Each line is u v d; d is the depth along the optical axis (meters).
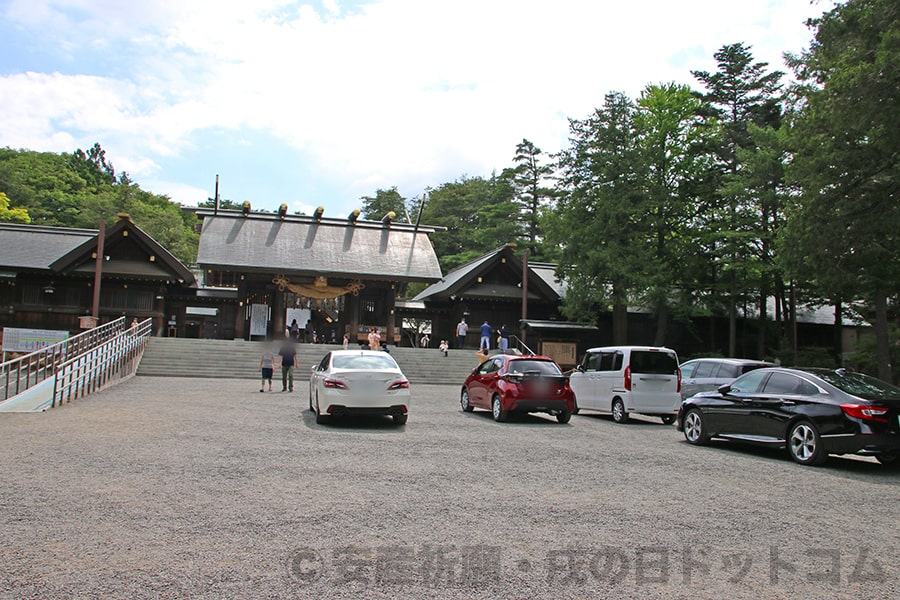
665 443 12.32
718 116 37.22
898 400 9.74
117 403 15.60
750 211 32.06
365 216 78.56
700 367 16.75
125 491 6.80
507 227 58.25
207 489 7.00
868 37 16.58
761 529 6.18
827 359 33.78
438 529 5.78
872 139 16.42
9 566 4.54
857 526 6.44
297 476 7.82
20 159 88.50
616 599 4.32
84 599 4.01
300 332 39.12
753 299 36.91
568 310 35.34
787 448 10.50
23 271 33.28
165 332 38.50
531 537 5.64
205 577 4.43
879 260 19.58
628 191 33.31
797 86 23.41
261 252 37.00
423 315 41.94
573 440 12.17
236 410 14.76
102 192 89.81
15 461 8.24
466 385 16.92
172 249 75.44
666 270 33.75
